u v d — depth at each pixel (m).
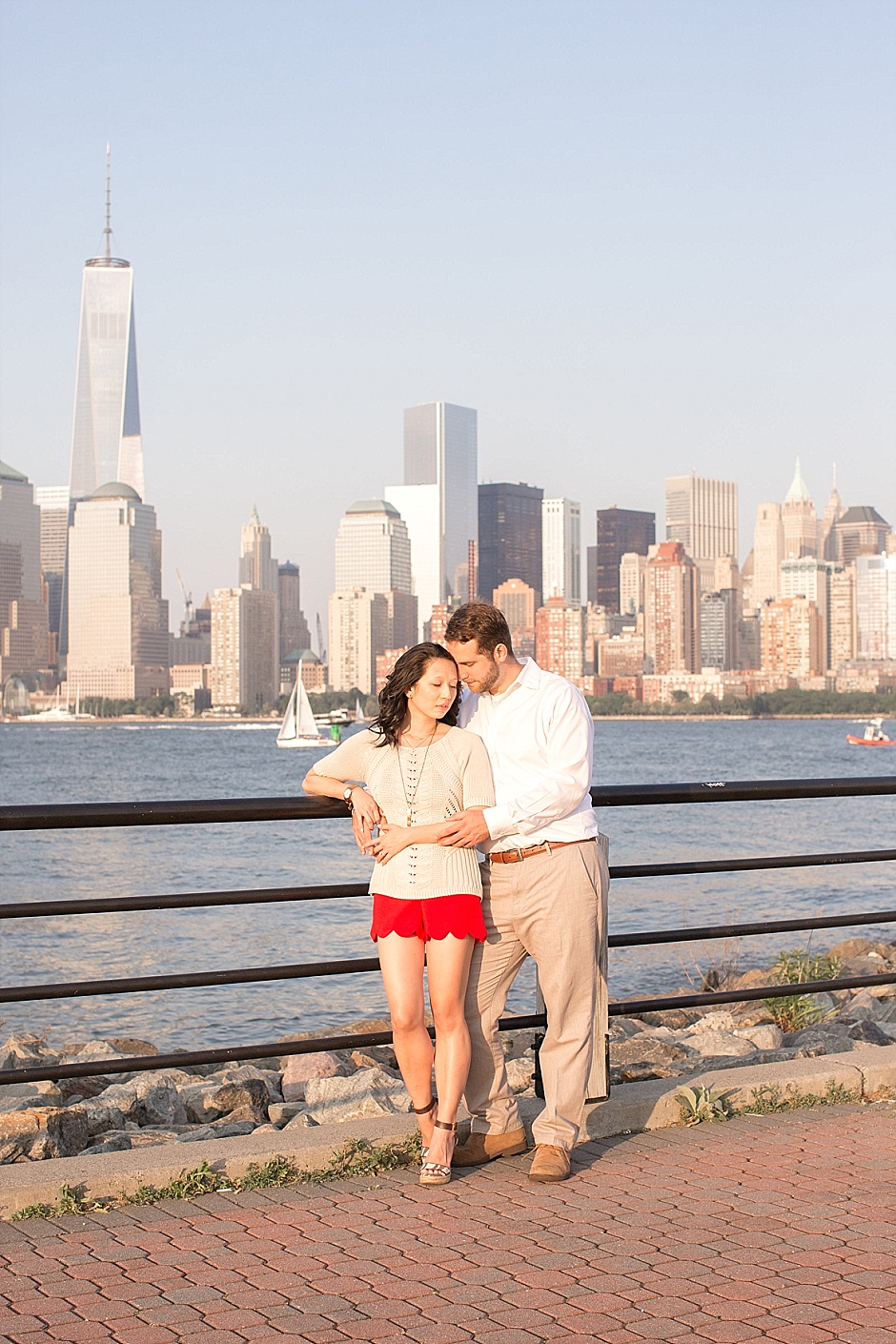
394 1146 5.06
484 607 4.97
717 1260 4.04
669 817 47.34
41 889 29.89
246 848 37.81
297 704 142.12
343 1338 3.53
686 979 15.97
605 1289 3.84
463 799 4.86
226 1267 3.99
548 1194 4.66
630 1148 5.22
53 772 102.19
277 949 19.88
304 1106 7.86
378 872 4.87
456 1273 3.94
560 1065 4.93
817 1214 4.43
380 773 4.88
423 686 4.80
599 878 5.00
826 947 18.42
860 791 6.06
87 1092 9.70
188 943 20.50
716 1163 5.00
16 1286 3.85
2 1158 6.74
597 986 5.11
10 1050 10.60
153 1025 14.62
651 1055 8.97
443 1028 4.85
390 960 4.80
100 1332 3.55
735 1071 5.92
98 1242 4.19
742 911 22.09
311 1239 4.22
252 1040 13.93
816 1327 3.60
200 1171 4.72
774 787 5.85
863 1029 9.30
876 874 26.66
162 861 35.00
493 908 5.00
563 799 4.81
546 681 4.96
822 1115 5.68
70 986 4.81
